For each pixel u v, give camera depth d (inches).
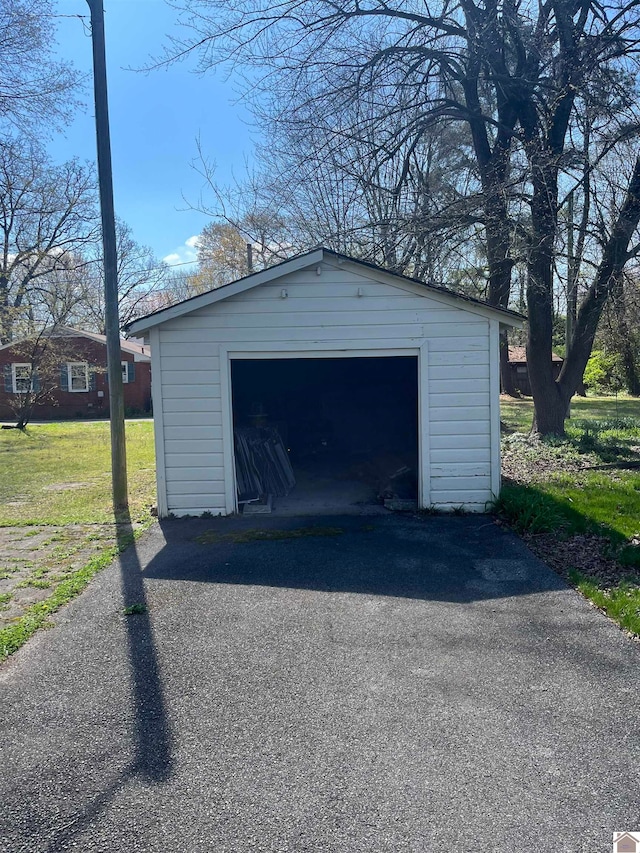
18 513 300.8
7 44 532.1
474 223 415.2
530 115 434.3
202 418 281.3
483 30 395.2
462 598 174.1
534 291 445.1
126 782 97.8
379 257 462.0
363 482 362.9
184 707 120.2
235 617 164.9
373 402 468.8
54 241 1035.3
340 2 408.2
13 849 83.9
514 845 82.0
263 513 288.7
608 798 90.7
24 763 103.6
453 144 520.1
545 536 234.2
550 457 393.4
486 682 126.3
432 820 87.0
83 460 490.0
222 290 270.7
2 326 762.8
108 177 302.8
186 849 83.2
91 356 1016.9
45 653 145.7
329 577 195.8
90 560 219.8
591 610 163.0
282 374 468.4
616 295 409.4
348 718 114.4
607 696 119.8
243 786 95.9
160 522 277.3
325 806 90.7
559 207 397.7
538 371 472.7
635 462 358.0
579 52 390.0
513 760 100.3
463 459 279.1
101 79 298.2
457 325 273.6
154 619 164.9
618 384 1202.6
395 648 143.6
